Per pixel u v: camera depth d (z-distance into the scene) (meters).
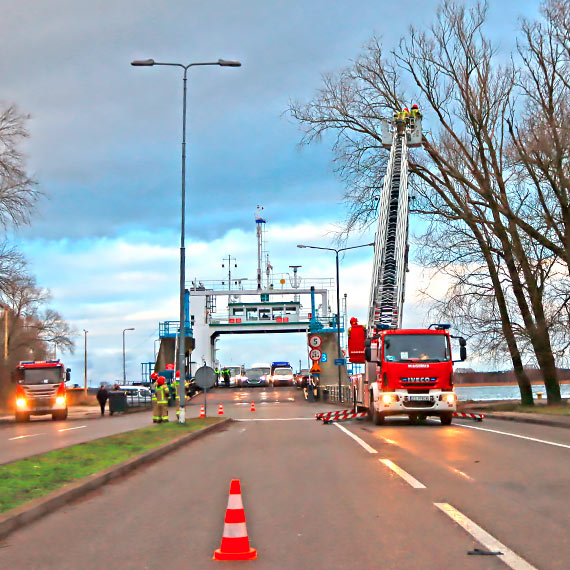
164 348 69.38
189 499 10.56
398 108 38.91
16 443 22.84
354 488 11.09
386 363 25.81
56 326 93.62
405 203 33.34
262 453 17.23
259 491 11.17
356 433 22.94
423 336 26.02
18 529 8.44
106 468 13.34
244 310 72.69
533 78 34.97
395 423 28.23
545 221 35.28
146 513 9.45
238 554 6.91
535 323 36.25
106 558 7.04
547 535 7.59
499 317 37.34
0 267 45.25
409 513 8.89
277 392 73.38
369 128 40.03
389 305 29.84
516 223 35.97
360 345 29.56
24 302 78.69
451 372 25.73
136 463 14.78
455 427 24.86
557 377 37.16
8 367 69.00
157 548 7.44
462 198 36.53
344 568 6.47
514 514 8.71
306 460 15.33
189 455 17.20
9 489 10.61
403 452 16.22
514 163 35.47
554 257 36.00
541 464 13.45
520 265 36.56
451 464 13.66
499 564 6.48
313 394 59.16
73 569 6.64
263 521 8.74
